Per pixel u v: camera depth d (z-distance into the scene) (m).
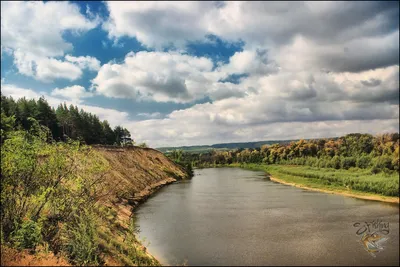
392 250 24.38
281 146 178.38
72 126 108.62
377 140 135.62
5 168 14.74
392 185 56.59
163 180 78.19
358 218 35.97
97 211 23.36
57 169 16.97
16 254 13.80
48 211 17.75
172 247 24.97
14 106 88.00
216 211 39.94
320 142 168.12
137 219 35.03
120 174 54.03
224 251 24.17
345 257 22.67
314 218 35.88
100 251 17.00
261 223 33.19
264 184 75.94
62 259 14.84
